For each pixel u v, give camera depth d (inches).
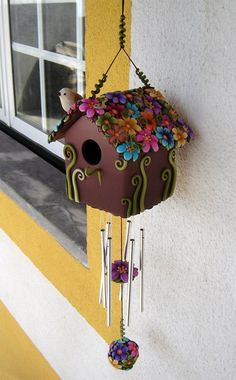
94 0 38.2
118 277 36.5
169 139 30.4
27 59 66.7
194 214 34.6
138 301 43.0
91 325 51.3
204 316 36.3
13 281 68.3
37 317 63.7
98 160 31.7
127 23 35.3
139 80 35.5
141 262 37.8
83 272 49.6
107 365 50.6
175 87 33.0
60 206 55.1
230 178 31.2
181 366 40.0
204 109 31.5
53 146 64.7
